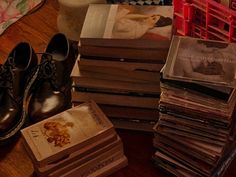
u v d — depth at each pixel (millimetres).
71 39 1538
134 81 1201
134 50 1130
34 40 1643
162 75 997
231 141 1118
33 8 1771
